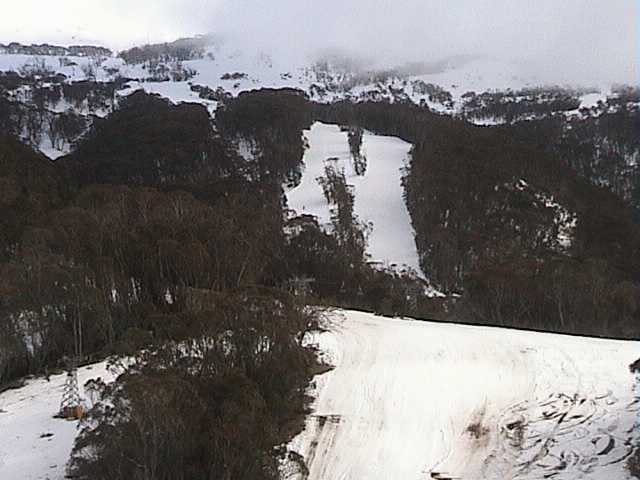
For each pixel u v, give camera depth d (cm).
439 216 9525
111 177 10138
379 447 3384
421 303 7044
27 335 4441
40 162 9525
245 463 2602
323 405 3809
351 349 4781
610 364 4516
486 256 8106
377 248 9431
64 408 3647
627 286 7006
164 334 3216
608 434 3497
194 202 7106
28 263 4612
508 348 4869
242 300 3519
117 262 5097
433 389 4088
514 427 3641
